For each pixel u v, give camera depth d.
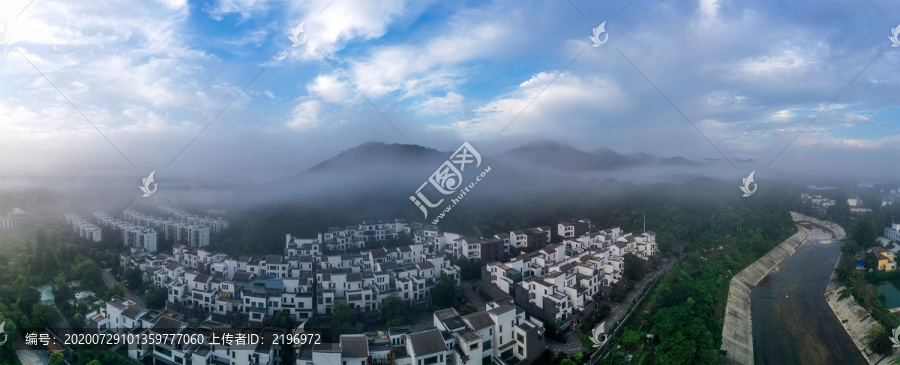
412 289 82.62
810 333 80.44
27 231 124.69
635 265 94.00
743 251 121.50
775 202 162.88
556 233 129.75
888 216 156.62
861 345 74.69
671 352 59.59
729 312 85.19
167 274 87.00
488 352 62.47
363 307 78.19
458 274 93.44
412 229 129.12
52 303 77.44
